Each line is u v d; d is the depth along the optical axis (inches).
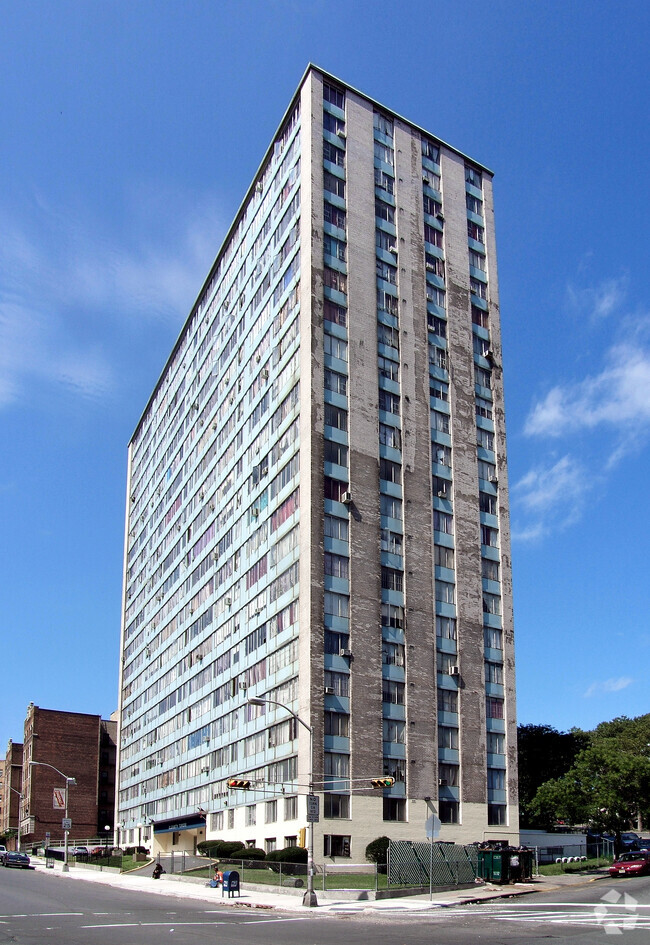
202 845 2768.2
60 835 5049.2
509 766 2620.6
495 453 2925.7
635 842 2787.9
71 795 5152.6
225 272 3442.4
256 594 2704.2
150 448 4603.8
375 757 2283.5
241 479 2979.8
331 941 966.4
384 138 2925.7
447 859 1802.4
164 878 2383.1
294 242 2711.6
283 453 2596.0
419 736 2404.0
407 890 1660.9
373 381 2620.6
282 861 2097.7
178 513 3850.9
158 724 3868.1
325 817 2149.4
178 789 3412.9
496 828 2509.8
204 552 3366.1
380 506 2522.1
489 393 2982.3
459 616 2632.9
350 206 2741.1
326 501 2396.7
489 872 1838.1
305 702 2224.4
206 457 3467.0
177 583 3754.9
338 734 2234.3
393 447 2613.2
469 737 2534.5
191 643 3430.1
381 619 2422.5
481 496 2837.1
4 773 6146.7
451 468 2760.8
